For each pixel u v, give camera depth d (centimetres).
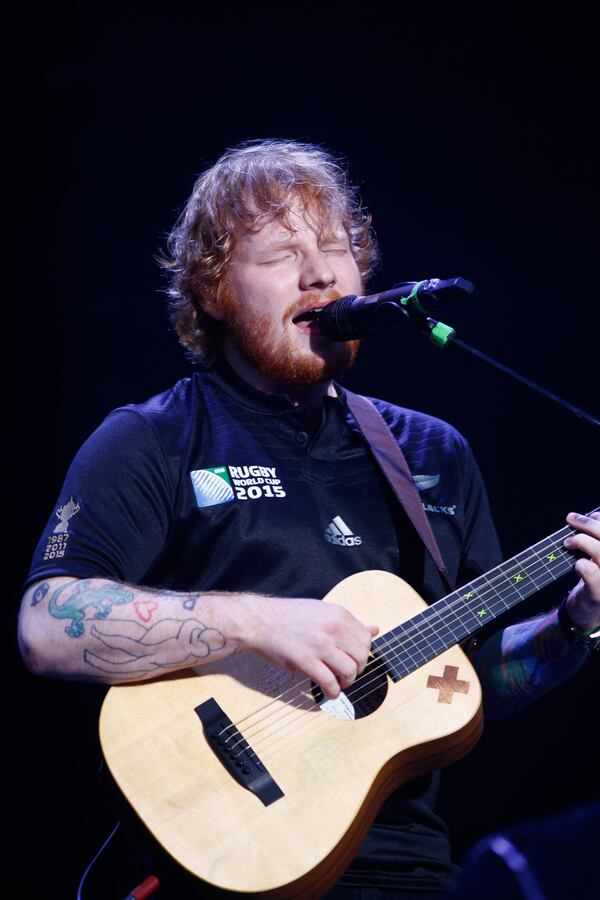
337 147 1229
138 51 1195
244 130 1212
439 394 1229
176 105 1203
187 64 1205
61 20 1163
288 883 514
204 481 637
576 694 1170
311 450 681
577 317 1230
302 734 571
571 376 1227
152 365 1188
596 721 1162
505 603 629
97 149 1191
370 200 1238
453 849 1157
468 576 708
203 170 1201
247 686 585
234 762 554
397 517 677
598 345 1226
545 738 1170
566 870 259
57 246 1184
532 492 1219
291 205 688
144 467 627
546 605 1185
